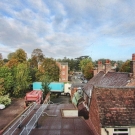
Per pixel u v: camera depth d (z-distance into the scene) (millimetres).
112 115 11164
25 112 16797
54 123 13312
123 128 10852
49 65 56469
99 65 34906
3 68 39906
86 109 20922
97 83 26281
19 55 72812
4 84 38250
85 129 12141
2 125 20766
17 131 11547
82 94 30594
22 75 41094
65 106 20359
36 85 45125
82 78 89188
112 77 24125
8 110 28203
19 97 40094
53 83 44781
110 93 12734
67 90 45875
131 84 18484
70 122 13656
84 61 108438
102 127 10609
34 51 84438
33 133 11156
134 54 18891
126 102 12188
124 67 65000
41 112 15641
